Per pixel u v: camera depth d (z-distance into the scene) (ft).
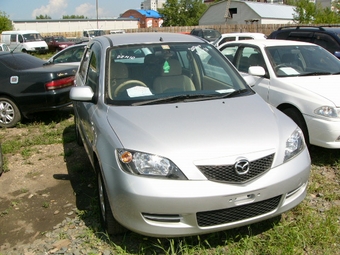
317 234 11.03
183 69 14.11
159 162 9.74
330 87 17.46
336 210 12.55
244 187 9.76
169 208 9.50
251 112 11.82
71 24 187.93
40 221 12.89
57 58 35.63
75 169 17.01
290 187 10.42
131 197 9.68
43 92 23.99
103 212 11.60
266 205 10.30
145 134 10.46
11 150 20.07
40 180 16.25
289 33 32.78
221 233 11.41
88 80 15.48
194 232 9.78
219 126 10.80
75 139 21.44
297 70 19.61
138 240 11.26
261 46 21.03
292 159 10.67
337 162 16.65
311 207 12.85
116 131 10.86
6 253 11.16
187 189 9.48
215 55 15.16
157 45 14.69
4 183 16.16
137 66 13.80
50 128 24.34
